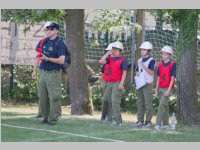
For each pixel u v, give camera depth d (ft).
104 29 172.24
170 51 110.11
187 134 103.86
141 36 182.09
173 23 129.49
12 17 142.92
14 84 182.70
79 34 145.38
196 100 132.26
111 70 114.62
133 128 109.70
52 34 105.19
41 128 102.53
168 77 109.70
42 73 106.32
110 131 102.73
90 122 117.19
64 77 181.57
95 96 174.09
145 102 114.32
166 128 110.32
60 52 104.17
